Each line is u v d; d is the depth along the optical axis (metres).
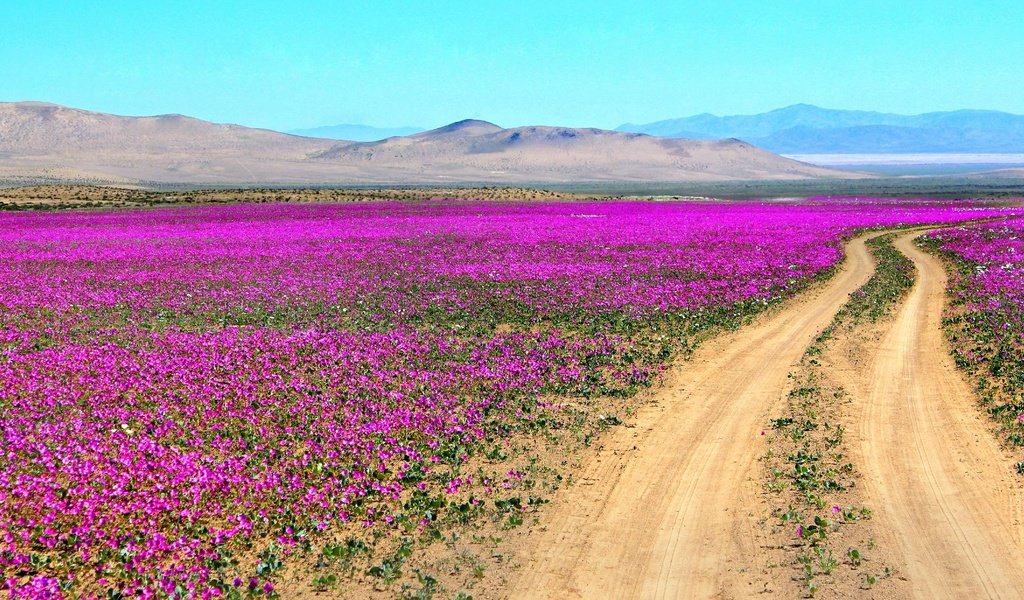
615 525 12.98
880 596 10.56
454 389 20.39
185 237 63.88
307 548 12.39
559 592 11.09
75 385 20.36
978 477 14.19
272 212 93.50
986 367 20.97
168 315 31.20
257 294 36.00
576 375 21.39
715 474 14.82
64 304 33.34
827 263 43.94
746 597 10.74
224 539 12.59
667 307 31.20
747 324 28.22
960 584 10.82
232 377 21.28
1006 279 34.91
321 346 24.94
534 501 13.86
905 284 36.91
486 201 121.00
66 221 80.44
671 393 19.98
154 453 15.51
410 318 30.31
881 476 14.42
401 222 77.94
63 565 11.80
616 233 63.88
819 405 18.56
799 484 14.10
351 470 15.09
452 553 12.21
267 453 16.02
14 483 14.04
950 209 94.06
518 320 29.67
